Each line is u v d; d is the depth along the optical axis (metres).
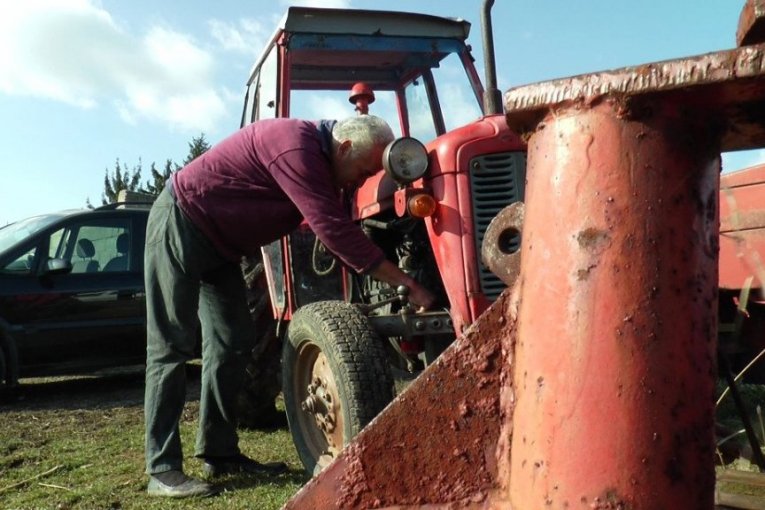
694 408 0.90
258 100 4.59
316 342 3.05
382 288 3.61
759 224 2.17
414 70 4.55
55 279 6.31
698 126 0.94
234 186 3.08
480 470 1.12
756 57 0.83
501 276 1.32
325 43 4.15
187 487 3.15
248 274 4.66
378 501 1.16
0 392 6.43
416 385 1.17
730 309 2.42
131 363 6.56
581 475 0.90
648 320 0.90
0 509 3.14
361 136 3.01
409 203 3.04
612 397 0.90
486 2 3.24
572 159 0.96
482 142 3.04
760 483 1.65
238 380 3.45
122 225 6.79
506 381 1.13
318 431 3.28
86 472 3.70
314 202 2.90
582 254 0.94
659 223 0.91
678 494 0.88
